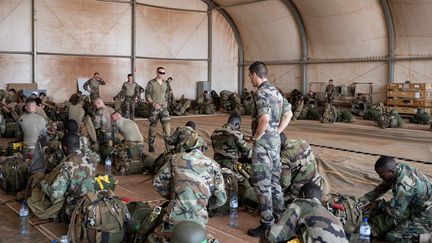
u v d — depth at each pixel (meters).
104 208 3.61
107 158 7.05
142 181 6.37
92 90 15.07
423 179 3.93
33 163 5.27
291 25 18.95
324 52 18.52
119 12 18.06
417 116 14.46
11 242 4.04
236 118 5.71
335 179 6.67
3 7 15.64
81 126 8.05
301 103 15.76
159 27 19.22
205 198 3.38
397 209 3.96
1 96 14.45
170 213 3.27
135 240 3.45
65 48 16.95
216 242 3.29
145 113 15.94
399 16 15.64
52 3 16.53
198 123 14.16
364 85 17.41
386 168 3.96
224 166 5.38
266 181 4.20
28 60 16.22
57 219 4.52
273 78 20.62
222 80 21.36
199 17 20.30
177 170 3.43
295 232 2.77
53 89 16.78
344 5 16.44
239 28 21.20
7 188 5.52
